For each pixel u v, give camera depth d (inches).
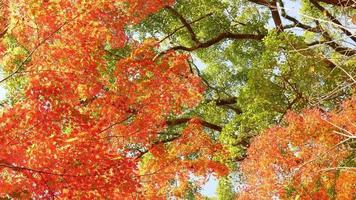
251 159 389.7
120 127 348.8
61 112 272.8
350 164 365.4
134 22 420.5
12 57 366.6
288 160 373.7
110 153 273.7
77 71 318.3
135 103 355.9
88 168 257.0
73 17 301.6
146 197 388.5
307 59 417.1
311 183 362.9
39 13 287.7
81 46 317.1
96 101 336.8
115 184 260.2
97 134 273.0
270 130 391.9
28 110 260.7
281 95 433.4
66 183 251.8
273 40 430.9
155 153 415.5
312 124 378.6
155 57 382.0
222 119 597.0
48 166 253.6
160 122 368.8
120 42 390.9
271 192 368.8
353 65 426.3
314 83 426.3
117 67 361.1
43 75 278.2
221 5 544.4
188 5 541.3
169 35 552.7
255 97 430.9
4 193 245.6
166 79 366.6
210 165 419.2
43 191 249.1
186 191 497.4
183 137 438.9
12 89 378.0
